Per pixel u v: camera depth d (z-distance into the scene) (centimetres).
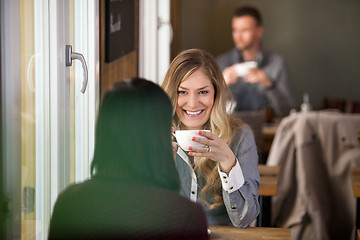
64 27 221
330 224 388
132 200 132
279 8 735
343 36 735
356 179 301
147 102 136
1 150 166
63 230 136
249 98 632
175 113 225
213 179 219
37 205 197
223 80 223
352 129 386
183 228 130
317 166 391
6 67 165
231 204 212
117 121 135
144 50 449
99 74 282
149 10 445
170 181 137
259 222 295
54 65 209
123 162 136
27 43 182
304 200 387
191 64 218
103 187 136
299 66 745
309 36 739
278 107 634
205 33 736
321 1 732
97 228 132
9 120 168
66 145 229
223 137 221
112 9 308
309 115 395
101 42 291
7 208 171
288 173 397
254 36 627
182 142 199
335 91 745
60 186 219
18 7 172
